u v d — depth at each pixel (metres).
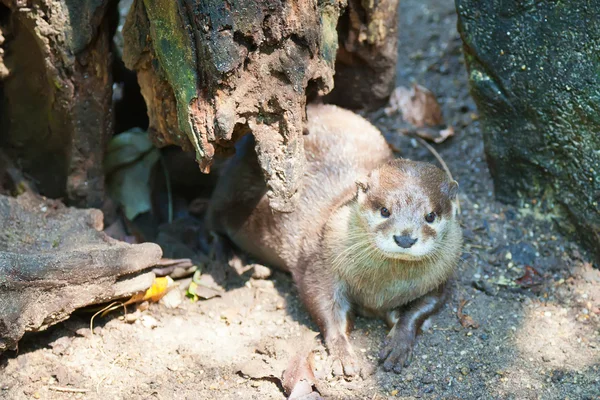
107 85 5.03
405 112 6.61
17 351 4.52
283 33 4.11
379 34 5.54
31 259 4.30
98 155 5.23
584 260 5.23
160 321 4.91
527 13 4.98
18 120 5.25
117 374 4.48
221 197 5.58
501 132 5.47
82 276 4.42
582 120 4.94
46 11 4.58
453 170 6.14
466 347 4.69
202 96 4.20
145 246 4.73
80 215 5.09
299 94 4.26
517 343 4.70
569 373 4.46
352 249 4.73
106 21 4.82
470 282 5.20
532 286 5.13
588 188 5.06
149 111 4.86
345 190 5.16
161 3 4.16
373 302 4.91
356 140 5.46
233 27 4.00
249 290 5.25
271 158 4.38
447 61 7.20
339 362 4.57
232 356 4.62
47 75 4.84
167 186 6.19
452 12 7.60
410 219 4.43
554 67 4.97
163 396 4.33
